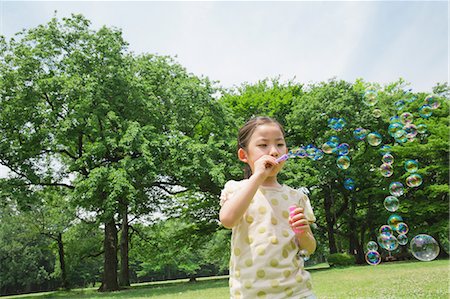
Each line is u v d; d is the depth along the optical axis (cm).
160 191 1878
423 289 658
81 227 2555
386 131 2061
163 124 1691
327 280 1085
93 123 1518
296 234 178
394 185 603
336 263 2055
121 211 1478
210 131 1817
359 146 2105
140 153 1479
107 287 1677
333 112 1948
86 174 1609
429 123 1983
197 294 1005
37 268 3834
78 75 1534
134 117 1597
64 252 2748
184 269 4900
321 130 2023
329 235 2327
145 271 4712
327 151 521
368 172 2123
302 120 2050
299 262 180
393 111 2002
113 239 1736
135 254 2581
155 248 2423
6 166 1616
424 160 2045
